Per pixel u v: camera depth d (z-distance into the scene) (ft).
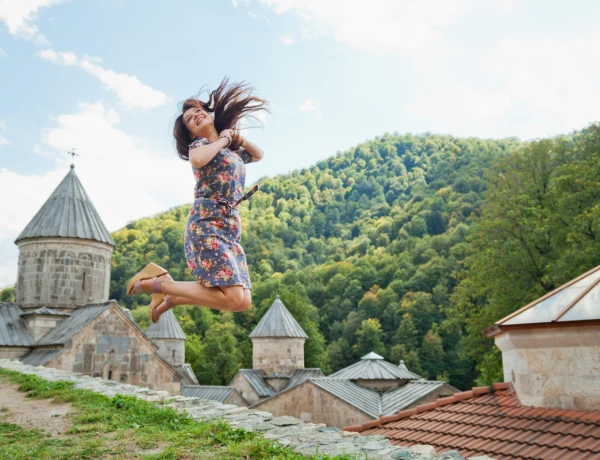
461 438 30.27
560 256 98.53
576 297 31.73
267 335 139.85
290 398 92.58
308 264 473.67
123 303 348.59
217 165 13.34
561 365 30.55
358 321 294.46
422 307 278.87
